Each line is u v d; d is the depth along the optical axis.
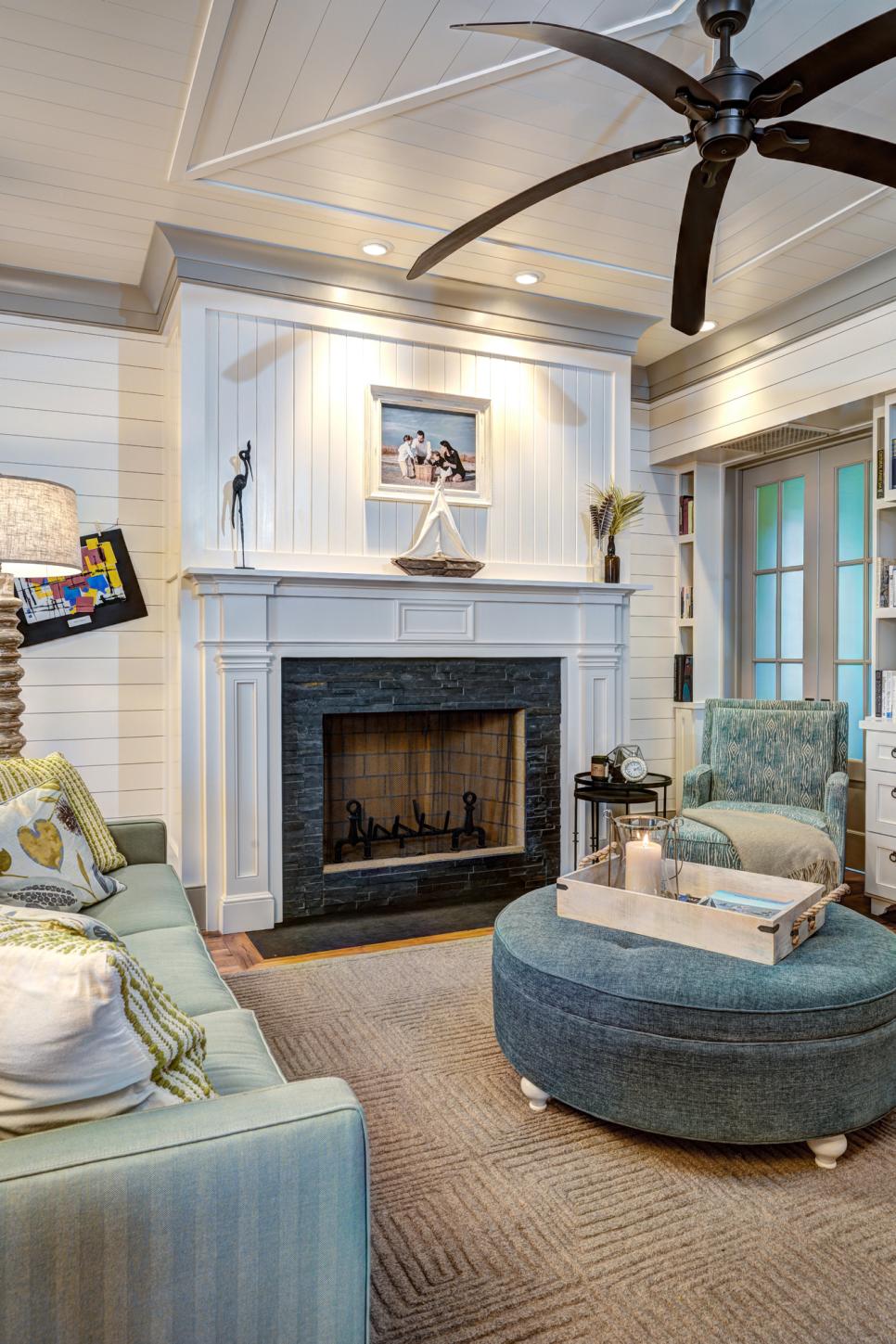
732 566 5.07
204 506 3.43
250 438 3.51
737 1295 1.46
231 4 2.12
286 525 3.58
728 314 4.19
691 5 2.18
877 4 2.16
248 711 3.40
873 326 3.61
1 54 2.34
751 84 1.85
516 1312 1.43
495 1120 2.01
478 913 3.66
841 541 4.41
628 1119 1.85
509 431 4.04
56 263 3.62
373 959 3.06
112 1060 1.00
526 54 2.33
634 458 4.97
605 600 4.14
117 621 3.85
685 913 2.04
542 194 2.17
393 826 4.19
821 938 2.09
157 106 2.58
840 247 3.46
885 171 2.08
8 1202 0.86
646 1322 1.41
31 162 2.88
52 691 3.77
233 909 3.38
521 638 3.98
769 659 4.86
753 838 3.27
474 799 4.30
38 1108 0.99
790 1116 1.77
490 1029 2.49
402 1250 1.57
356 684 3.66
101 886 2.35
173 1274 0.92
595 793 3.84
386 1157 1.86
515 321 4.01
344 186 3.03
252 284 3.49
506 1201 1.71
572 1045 1.92
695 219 2.25
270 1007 2.64
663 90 1.86
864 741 3.66
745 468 5.03
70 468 3.77
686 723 4.99
